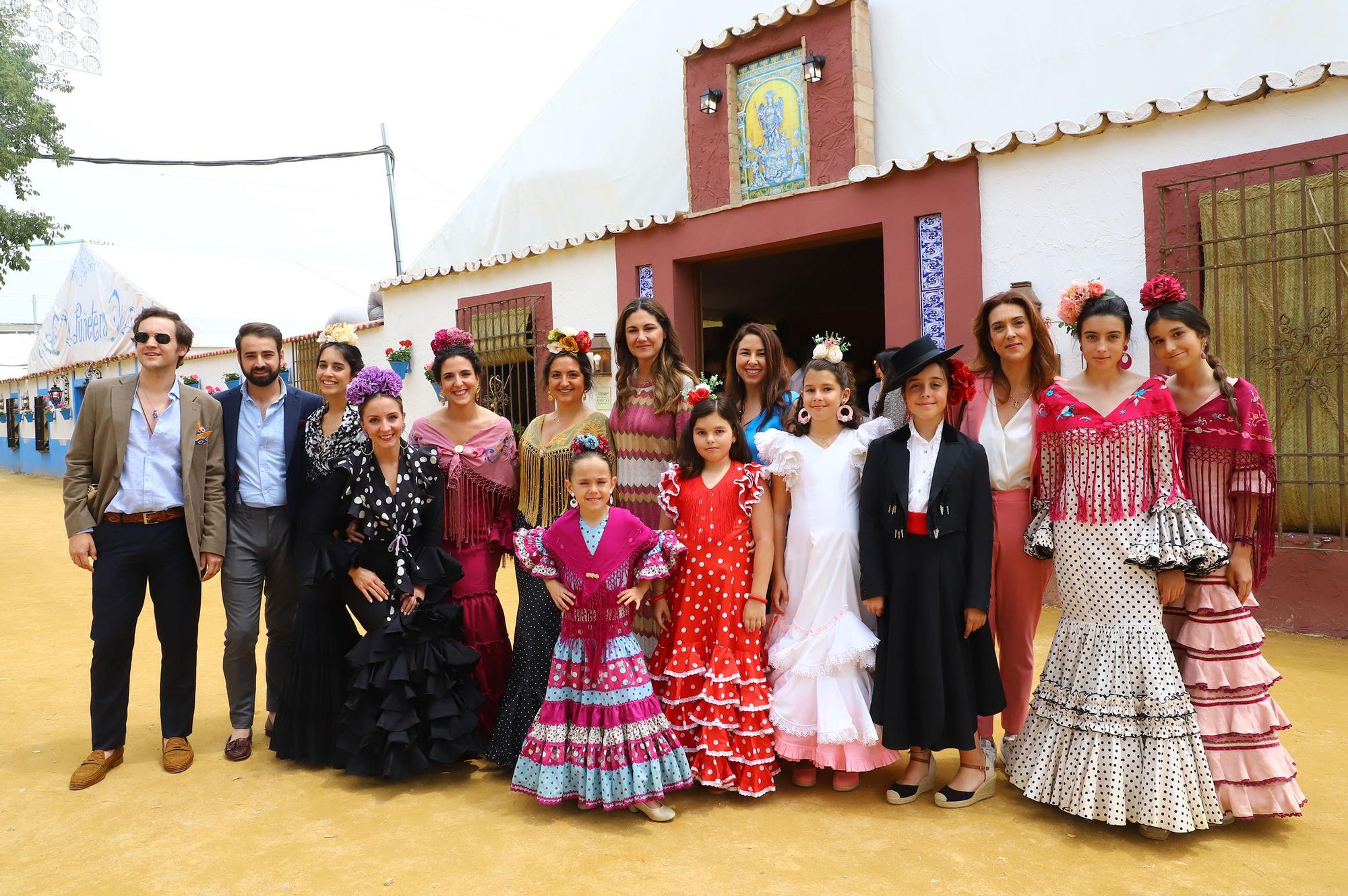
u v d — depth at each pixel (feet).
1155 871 9.16
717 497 11.64
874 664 11.21
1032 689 13.99
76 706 15.83
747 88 26.86
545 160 34.50
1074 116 22.53
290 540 13.71
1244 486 10.27
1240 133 17.62
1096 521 10.29
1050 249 19.89
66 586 27.55
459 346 13.47
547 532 11.45
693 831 10.36
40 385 73.10
